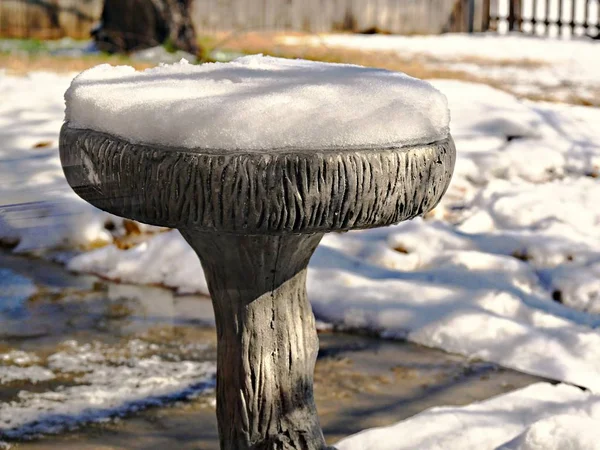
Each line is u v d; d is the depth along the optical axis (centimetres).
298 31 2123
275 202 263
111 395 468
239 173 261
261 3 2141
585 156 933
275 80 295
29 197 395
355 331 556
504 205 773
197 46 1389
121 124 279
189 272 640
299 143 265
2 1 1872
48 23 1902
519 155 901
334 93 279
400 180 276
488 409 433
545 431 356
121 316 581
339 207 269
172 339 548
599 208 791
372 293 585
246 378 319
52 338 542
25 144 802
